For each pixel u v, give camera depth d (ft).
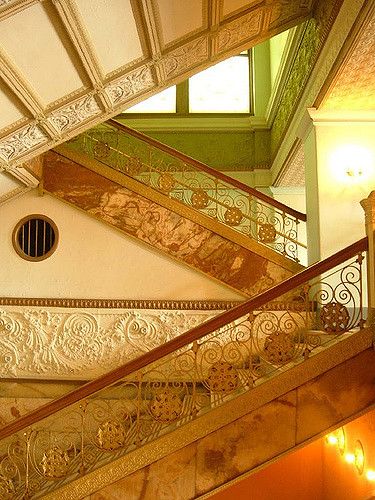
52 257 23.91
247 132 36.01
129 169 24.57
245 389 16.49
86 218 24.07
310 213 24.68
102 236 23.99
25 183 23.09
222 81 36.73
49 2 13.60
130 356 23.43
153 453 15.46
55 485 15.81
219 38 19.01
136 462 15.40
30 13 13.66
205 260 23.62
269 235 24.45
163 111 36.27
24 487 16.40
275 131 33.60
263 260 23.49
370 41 17.99
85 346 23.50
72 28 14.66
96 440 15.74
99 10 14.75
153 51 17.61
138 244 23.93
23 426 15.05
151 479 15.38
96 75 17.08
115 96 18.88
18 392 23.43
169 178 24.40
